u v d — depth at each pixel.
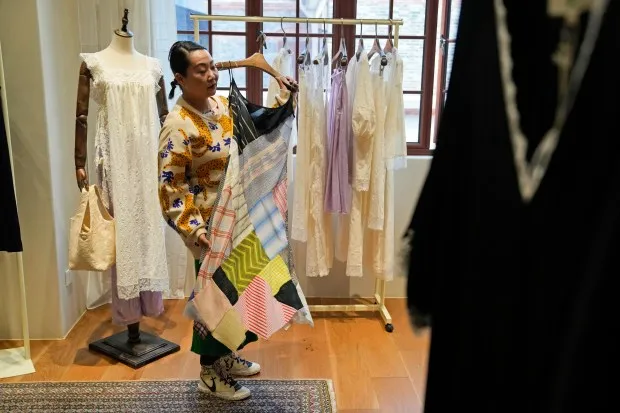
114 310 2.78
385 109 3.01
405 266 0.99
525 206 0.78
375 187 3.05
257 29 3.46
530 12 0.79
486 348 0.82
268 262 2.23
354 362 2.82
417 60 3.55
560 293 0.75
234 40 3.50
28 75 2.78
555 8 0.77
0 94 2.47
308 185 3.07
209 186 2.29
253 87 3.54
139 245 2.71
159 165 2.22
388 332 3.17
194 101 2.27
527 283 0.78
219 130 2.29
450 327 0.92
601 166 0.71
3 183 2.51
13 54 2.75
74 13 3.15
